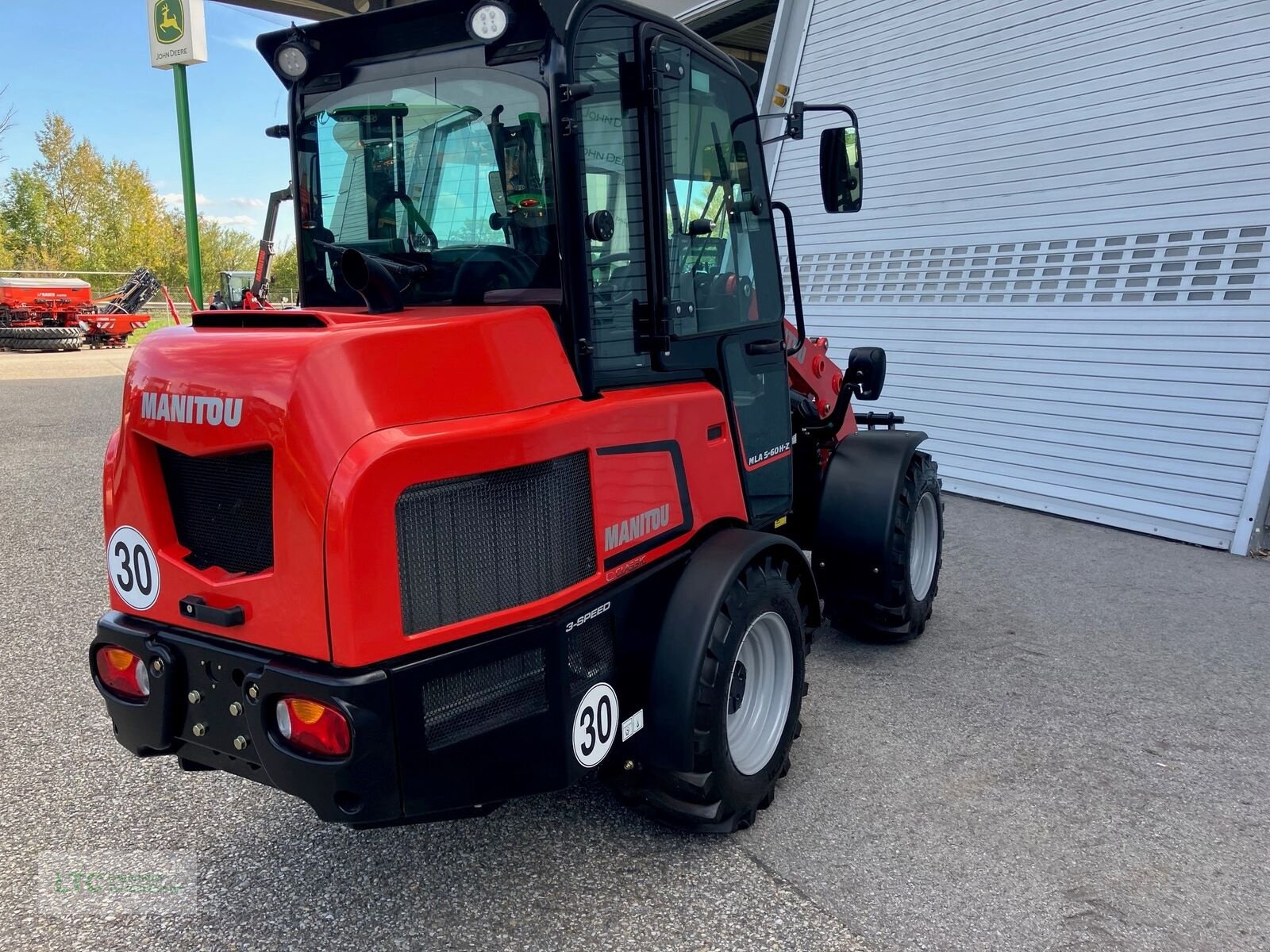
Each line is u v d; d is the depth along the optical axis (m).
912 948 2.20
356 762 1.86
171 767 3.10
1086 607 4.65
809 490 4.19
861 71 8.03
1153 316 5.85
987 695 3.63
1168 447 5.81
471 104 2.35
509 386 2.08
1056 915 2.33
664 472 2.51
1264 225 5.34
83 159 40.22
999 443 6.84
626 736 2.43
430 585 1.95
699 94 2.78
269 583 1.94
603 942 2.23
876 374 3.86
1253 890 2.43
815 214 8.53
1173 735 3.30
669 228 2.60
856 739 3.27
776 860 2.56
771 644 2.81
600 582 2.27
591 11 2.29
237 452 1.98
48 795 2.92
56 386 13.73
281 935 2.27
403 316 2.21
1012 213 6.76
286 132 2.75
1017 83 6.70
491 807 2.17
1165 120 5.80
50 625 4.35
